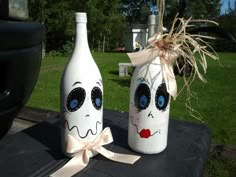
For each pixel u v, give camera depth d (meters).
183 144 1.02
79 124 0.80
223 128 2.95
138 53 0.83
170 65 0.84
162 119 0.87
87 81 0.79
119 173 0.79
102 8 19.50
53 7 15.04
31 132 1.10
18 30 0.95
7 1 1.08
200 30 0.86
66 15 15.26
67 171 0.78
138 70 0.84
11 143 0.99
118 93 4.66
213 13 24.03
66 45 15.28
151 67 0.82
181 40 0.82
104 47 22.34
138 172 0.80
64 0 15.38
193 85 5.51
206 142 1.09
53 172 0.79
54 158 0.87
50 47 16.09
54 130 1.12
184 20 0.83
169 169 0.83
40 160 0.86
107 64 9.75
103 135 0.86
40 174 0.78
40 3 14.57
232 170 1.85
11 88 0.97
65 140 0.83
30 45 1.02
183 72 0.86
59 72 7.63
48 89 5.03
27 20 1.23
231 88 5.43
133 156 0.88
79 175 0.78
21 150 0.93
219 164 1.90
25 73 1.01
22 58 0.98
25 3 1.20
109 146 0.95
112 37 22.94
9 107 0.99
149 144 0.88
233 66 9.14
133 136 0.90
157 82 0.82
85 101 0.80
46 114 1.99
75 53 0.81
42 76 6.79
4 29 0.91
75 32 0.81
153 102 0.84
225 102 4.25
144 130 0.87
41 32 1.12
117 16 21.28
